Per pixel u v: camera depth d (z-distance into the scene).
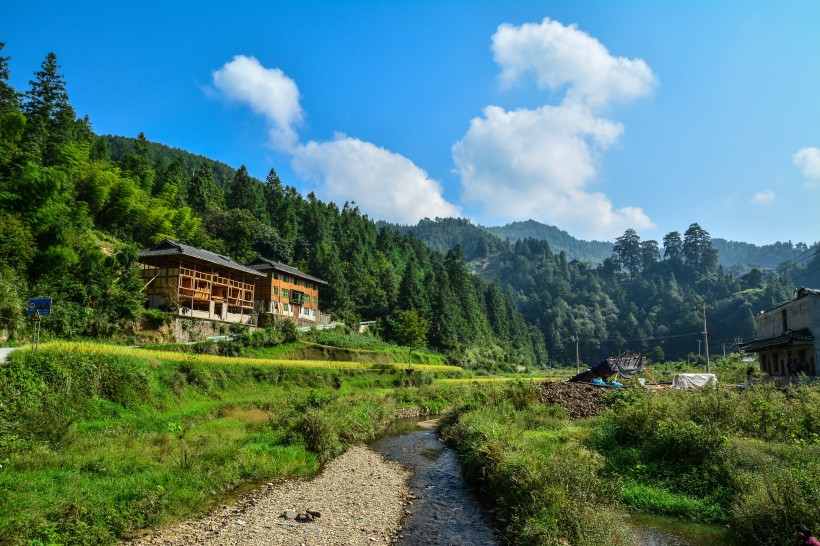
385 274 109.44
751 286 168.12
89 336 35.06
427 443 28.39
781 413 18.97
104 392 23.31
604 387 36.41
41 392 19.95
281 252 91.12
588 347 155.88
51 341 27.69
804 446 15.98
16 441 15.66
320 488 17.72
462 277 121.75
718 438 16.62
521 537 12.05
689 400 20.97
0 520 10.24
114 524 11.85
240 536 12.56
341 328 75.25
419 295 96.69
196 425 24.25
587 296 198.50
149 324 42.09
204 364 34.16
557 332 159.25
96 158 79.38
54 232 37.81
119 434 19.69
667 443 17.45
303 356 53.75
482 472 17.84
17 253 33.59
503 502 14.78
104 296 38.19
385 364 57.56
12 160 49.41
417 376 57.34
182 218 73.69
